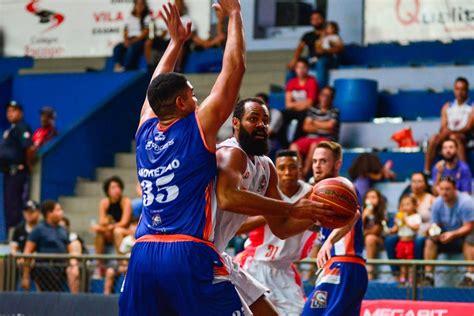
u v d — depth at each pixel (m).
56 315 12.54
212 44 19.06
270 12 19.53
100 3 20.19
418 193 13.41
